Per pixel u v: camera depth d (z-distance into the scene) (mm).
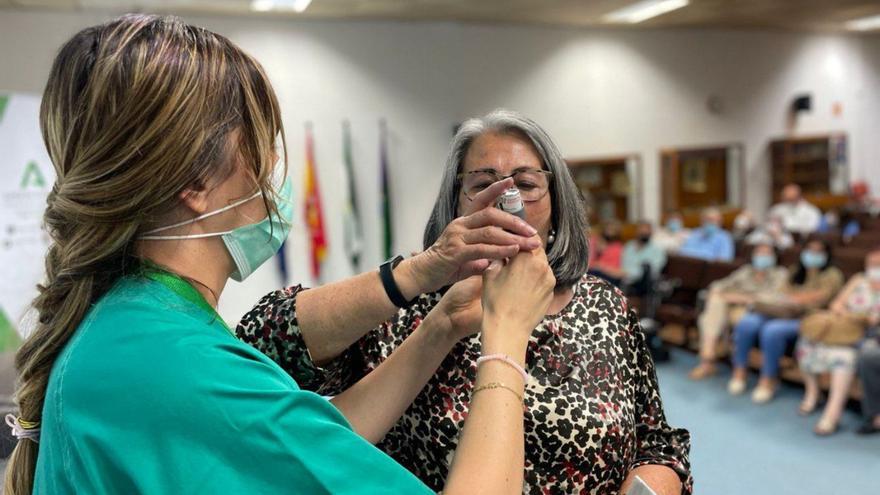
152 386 524
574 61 8156
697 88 9023
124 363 533
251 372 565
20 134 4305
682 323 5707
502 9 6781
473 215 798
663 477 1086
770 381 4582
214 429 525
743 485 3359
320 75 6863
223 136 582
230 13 6375
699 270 5965
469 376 1016
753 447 3812
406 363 917
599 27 8211
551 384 1039
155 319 555
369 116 7113
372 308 855
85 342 554
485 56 7617
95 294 589
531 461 1017
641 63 8594
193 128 554
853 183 10562
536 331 1062
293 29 6727
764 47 9531
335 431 577
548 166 1109
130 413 521
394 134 7238
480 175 1088
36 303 609
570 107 8180
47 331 590
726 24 8641
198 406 525
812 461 3598
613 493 1071
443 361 1023
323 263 7016
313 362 901
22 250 4316
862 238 6324
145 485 511
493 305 734
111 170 539
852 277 4824
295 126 6809
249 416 537
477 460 616
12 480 636
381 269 867
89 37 572
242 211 620
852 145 10492
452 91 7477
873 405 3879
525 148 1092
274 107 647
